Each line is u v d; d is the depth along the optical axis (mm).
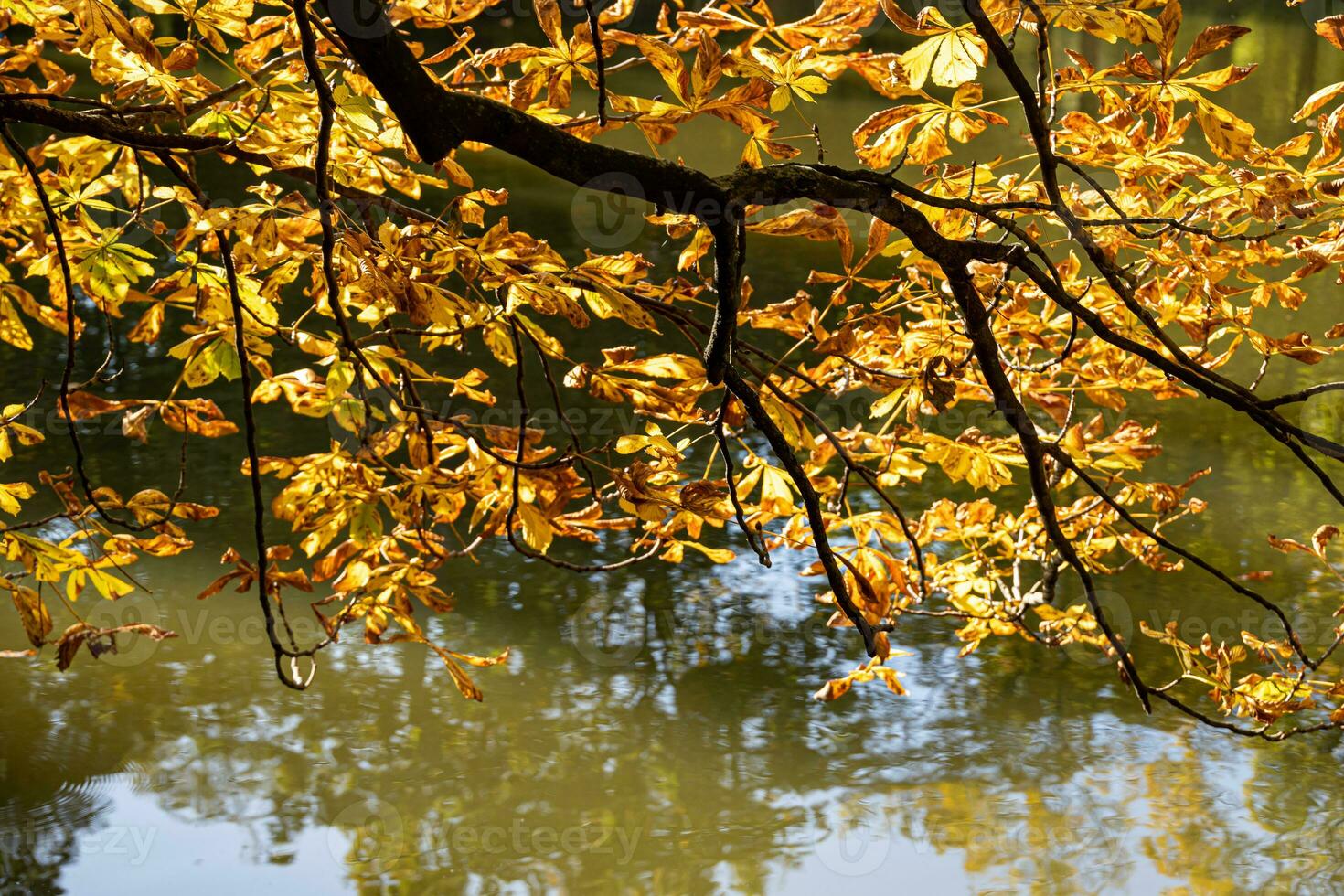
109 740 4438
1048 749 4570
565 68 1877
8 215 2271
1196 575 5934
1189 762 4543
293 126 2119
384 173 2434
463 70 2191
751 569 5996
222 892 3648
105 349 8297
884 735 4680
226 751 4418
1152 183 2562
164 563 5750
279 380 2121
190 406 2117
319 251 1979
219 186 11484
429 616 5438
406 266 1818
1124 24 1842
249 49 2330
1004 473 2703
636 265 2066
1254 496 6863
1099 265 1898
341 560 2230
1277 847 4012
